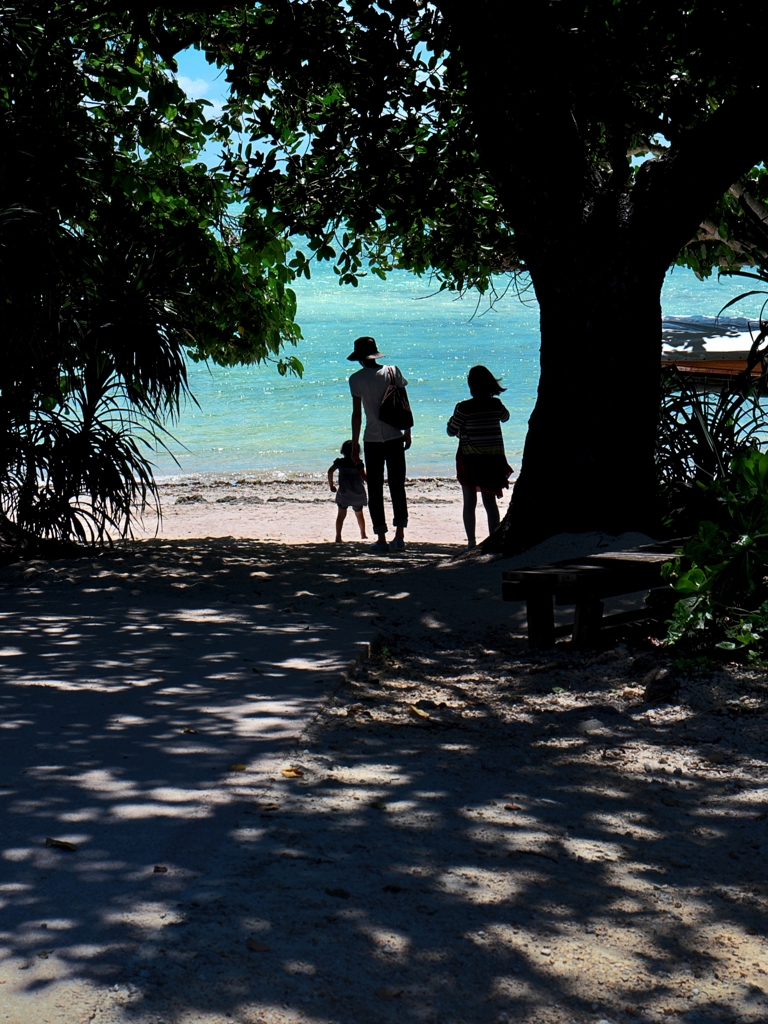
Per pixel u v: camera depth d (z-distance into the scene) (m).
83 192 10.18
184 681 5.40
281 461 22.69
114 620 6.82
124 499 9.84
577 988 2.75
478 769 4.36
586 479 8.35
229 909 2.99
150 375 9.70
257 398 32.06
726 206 11.85
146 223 11.41
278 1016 2.52
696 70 9.47
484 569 8.30
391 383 10.84
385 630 6.80
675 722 4.98
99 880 3.14
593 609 6.12
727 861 3.58
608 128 10.00
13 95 10.02
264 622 6.80
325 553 10.57
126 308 9.70
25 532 9.70
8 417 9.34
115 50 11.59
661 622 6.39
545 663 6.03
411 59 9.85
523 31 8.09
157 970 2.67
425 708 5.25
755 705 5.11
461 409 10.16
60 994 2.55
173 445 24.69
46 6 9.95
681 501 8.33
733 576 5.87
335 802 3.86
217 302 12.95
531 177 8.28
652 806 4.04
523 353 42.94
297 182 11.73
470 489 10.22
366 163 10.38
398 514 11.14
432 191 10.91
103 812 3.66
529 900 3.20
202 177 12.51
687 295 83.56
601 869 3.45
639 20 8.88
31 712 4.84
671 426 8.88
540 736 4.86
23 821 3.57
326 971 2.73
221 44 11.79
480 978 2.76
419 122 10.43
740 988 2.80
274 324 13.42
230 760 4.23
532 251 8.46
